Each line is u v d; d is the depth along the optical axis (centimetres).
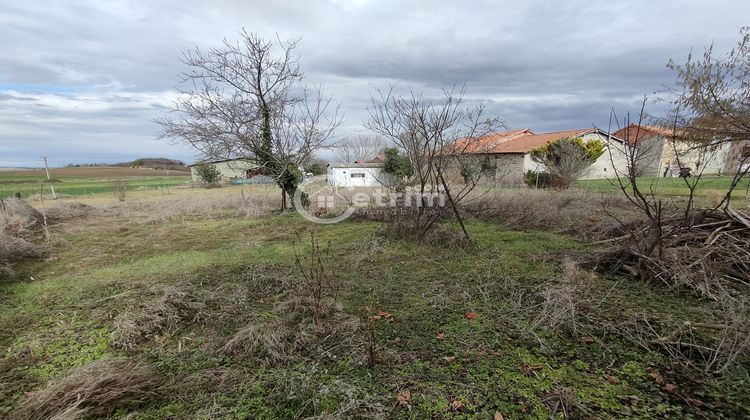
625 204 815
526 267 413
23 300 349
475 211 775
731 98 639
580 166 1423
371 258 468
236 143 864
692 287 323
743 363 212
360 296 341
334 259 470
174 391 204
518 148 1952
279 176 913
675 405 182
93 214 971
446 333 264
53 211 916
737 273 338
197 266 454
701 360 221
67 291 373
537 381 204
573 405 183
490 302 319
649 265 354
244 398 196
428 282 375
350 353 238
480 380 206
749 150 646
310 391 200
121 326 273
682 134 700
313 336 259
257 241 606
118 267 462
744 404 181
